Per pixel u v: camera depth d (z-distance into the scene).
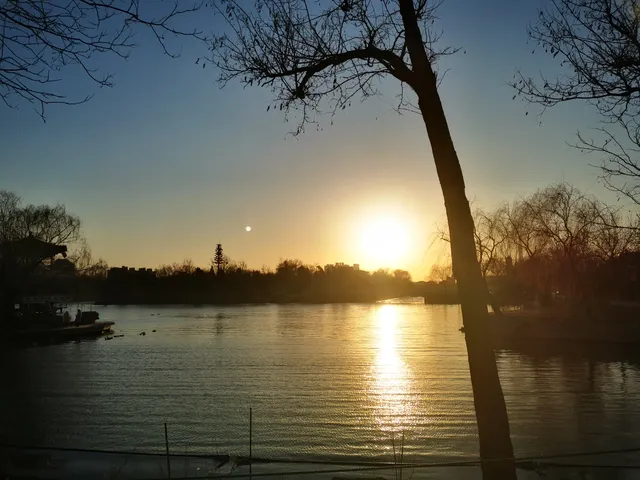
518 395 30.22
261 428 22.56
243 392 31.06
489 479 6.96
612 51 9.52
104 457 16.67
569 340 57.66
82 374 38.38
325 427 22.70
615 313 63.97
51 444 20.12
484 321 7.18
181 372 39.22
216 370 40.22
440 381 34.56
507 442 7.03
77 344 60.72
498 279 93.50
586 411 25.84
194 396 29.98
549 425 23.06
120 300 193.00
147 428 22.75
